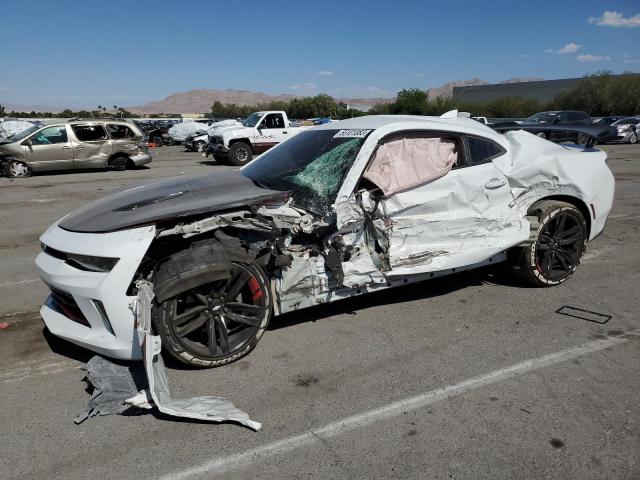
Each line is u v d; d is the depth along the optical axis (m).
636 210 8.25
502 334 3.68
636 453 2.39
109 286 2.96
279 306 3.44
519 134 4.51
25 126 26.23
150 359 2.73
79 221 3.42
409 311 4.12
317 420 2.70
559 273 4.59
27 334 3.87
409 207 3.72
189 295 3.11
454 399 2.86
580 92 47.66
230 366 3.27
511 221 4.18
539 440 2.49
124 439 2.57
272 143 17.95
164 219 3.16
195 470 2.33
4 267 5.62
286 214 3.40
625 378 3.06
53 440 2.57
